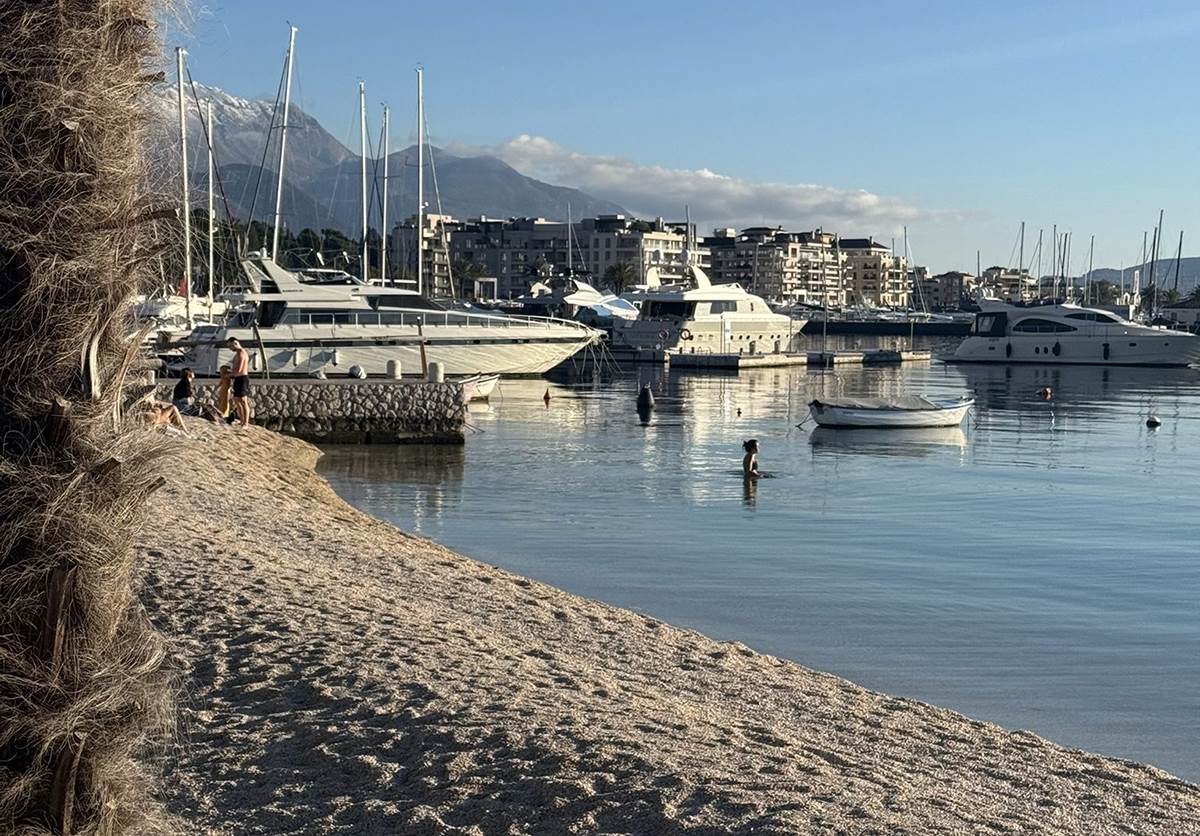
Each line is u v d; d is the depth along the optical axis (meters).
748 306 92.56
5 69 3.65
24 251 3.64
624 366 85.69
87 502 3.71
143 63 3.94
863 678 14.43
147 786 4.20
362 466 35.50
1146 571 21.80
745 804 7.10
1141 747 12.05
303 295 52.03
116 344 3.85
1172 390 72.94
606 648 12.55
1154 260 139.12
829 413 48.62
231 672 9.74
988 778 8.87
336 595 12.91
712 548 23.58
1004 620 17.67
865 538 25.11
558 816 7.00
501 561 21.80
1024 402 64.19
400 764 7.88
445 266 133.88
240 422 34.34
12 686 3.62
